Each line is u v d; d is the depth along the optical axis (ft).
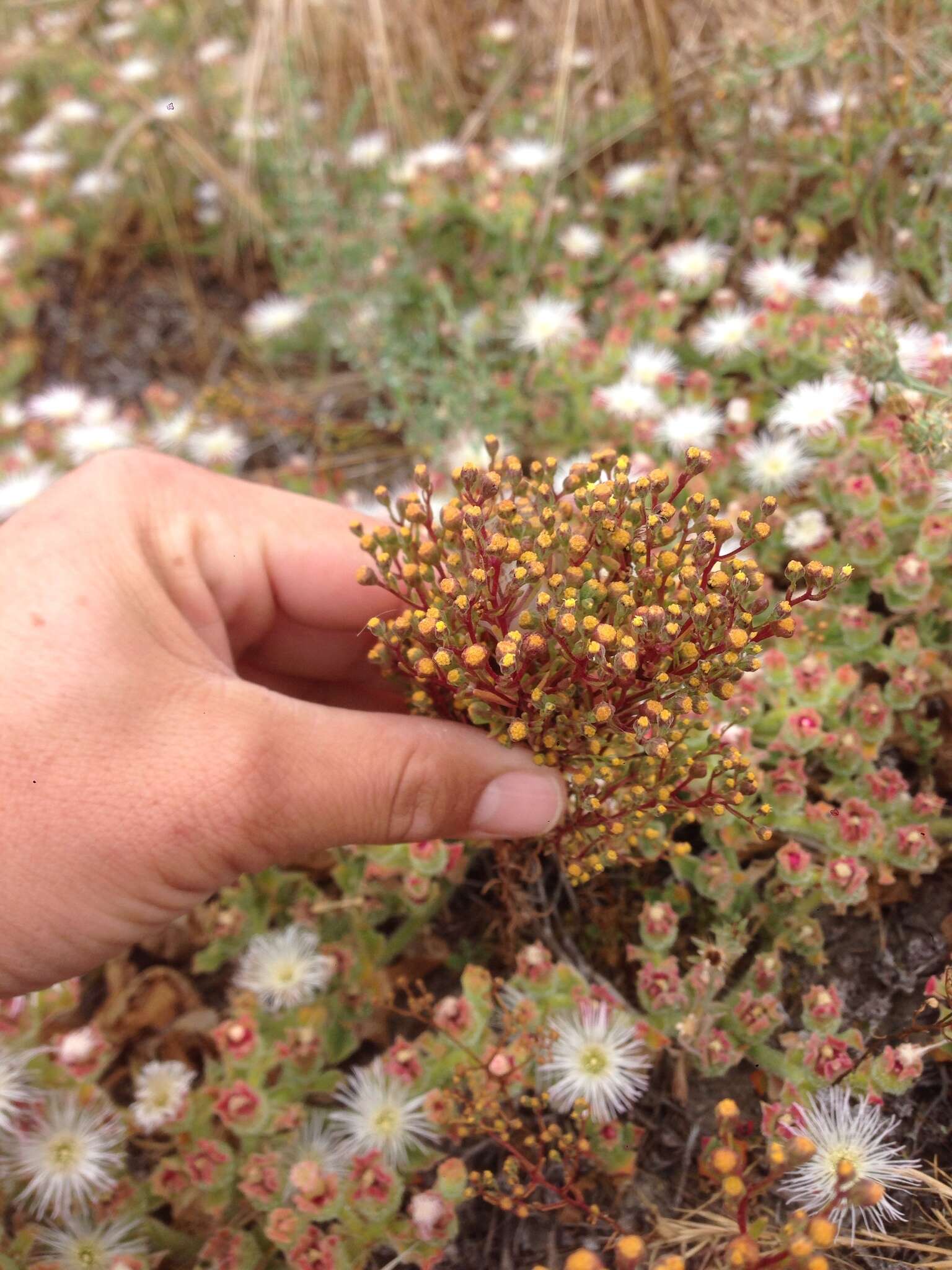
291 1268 0.81
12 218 1.71
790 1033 0.82
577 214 1.38
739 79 1.16
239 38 1.90
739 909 0.88
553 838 0.77
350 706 1.01
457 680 0.63
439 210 1.35
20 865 0.68
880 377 0.86
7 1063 0.82
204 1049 0.98
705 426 1.05
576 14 1.47
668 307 1.15
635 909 0.93
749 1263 0.59
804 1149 0.58
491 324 1.27
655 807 0.70
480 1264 0.82
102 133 1.82
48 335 1.69
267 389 1.49
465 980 0.82
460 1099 0.79
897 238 1.10
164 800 0.69
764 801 0.85
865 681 0.99
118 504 0.80
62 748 0.69
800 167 1.22
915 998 0.84
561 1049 0.79
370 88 1.65
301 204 1.46
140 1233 0.84
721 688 0.64
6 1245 0.85
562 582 0.61
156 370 1.63
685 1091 0.83
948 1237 0.73
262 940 0.91
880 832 0.83
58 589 0.74
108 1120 0.86
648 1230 0.79
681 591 0.62
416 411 1.28
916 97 1.14
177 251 1.72
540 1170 0.76
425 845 0.87
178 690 0.71
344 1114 0.81
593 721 0.65
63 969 0.72
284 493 0.90
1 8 2.01
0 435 1.42
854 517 0.93
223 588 0.87
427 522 0.70
